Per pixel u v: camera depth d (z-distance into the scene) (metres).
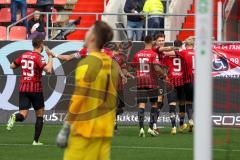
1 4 54.38
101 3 53.03
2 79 41.47
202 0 11.05
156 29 42.19
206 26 11.07
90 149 14.98
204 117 11.18
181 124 36.44
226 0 45.19
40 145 29.83
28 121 41.38
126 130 37.66
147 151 27.95
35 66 29.61
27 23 48.84
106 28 15.23
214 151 28.09
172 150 28.31
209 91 11.15
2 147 29.06
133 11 45.81
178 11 49.47
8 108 41.50
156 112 34.62
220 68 39.66
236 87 39.38
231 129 38.59
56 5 55.03
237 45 39.59
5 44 41.59
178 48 35.25
